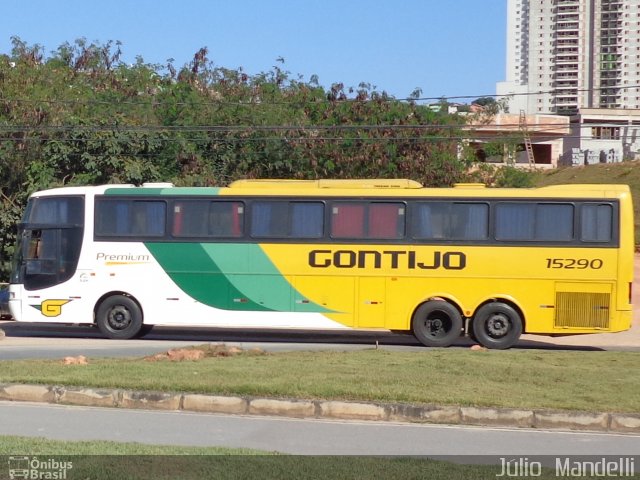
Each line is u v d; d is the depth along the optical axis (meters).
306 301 20.47
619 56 121.19
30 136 31.34
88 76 38.41
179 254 20.83
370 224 20.42
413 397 11.31
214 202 20.88
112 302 20.97
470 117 39.78
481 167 36.50
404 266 20.27
